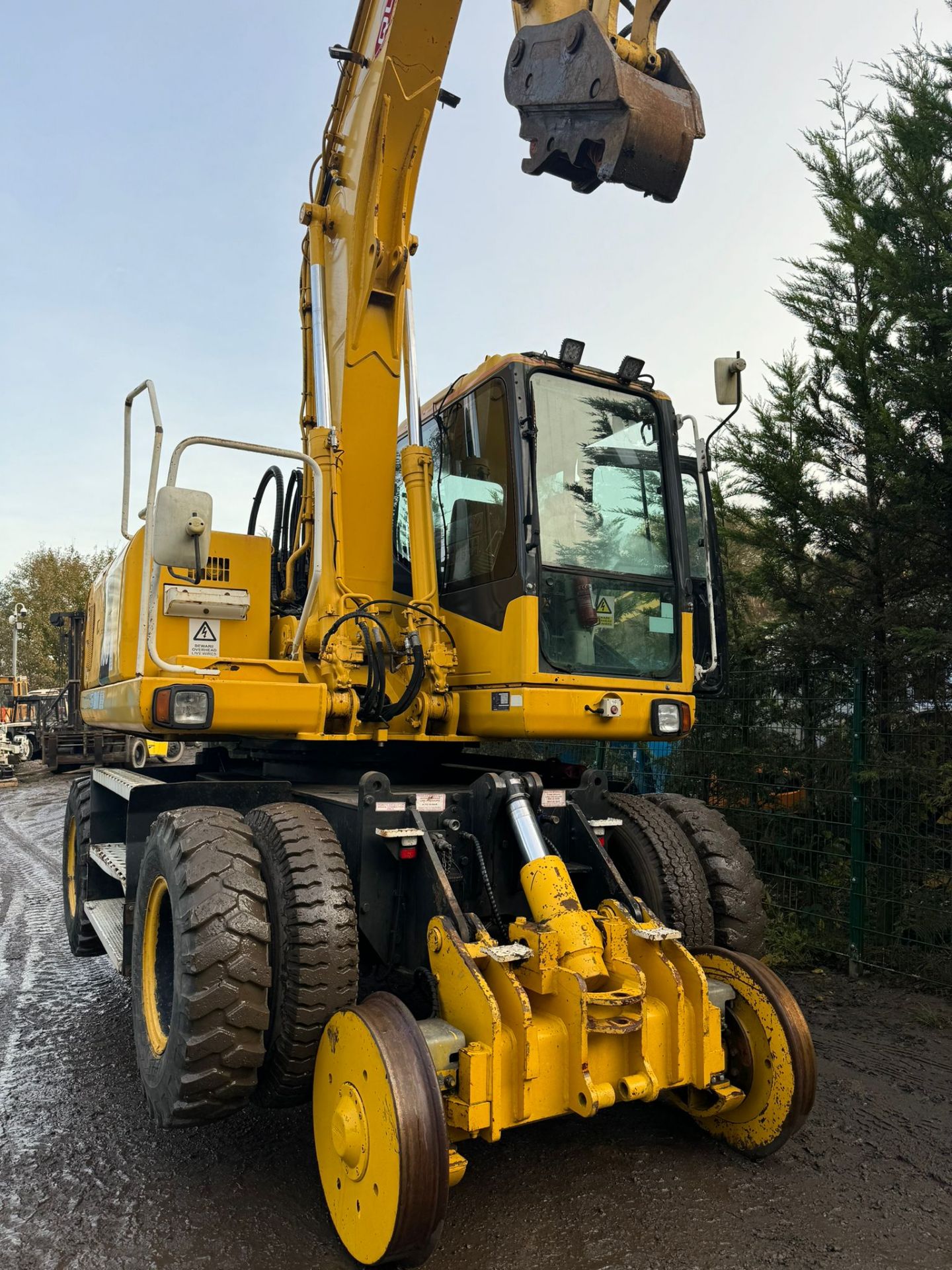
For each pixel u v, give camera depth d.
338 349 4.28
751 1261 2.58
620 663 4.01
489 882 3.28
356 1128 2.52
